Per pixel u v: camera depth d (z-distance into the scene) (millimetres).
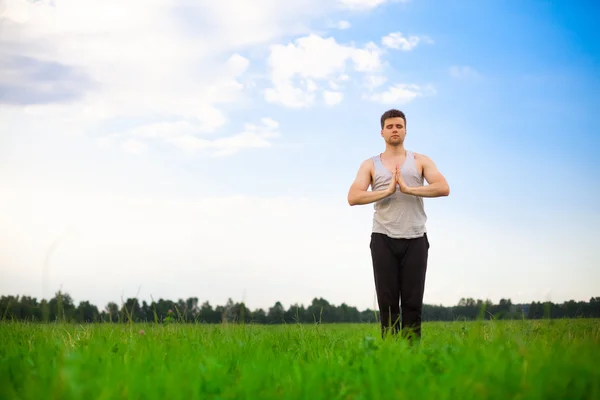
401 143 6535
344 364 4234
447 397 3180
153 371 4074
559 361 3857
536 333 5395
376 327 6824
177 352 4824
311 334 6359
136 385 3496
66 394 3260
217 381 3678
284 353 5117
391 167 6484
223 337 6148
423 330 6707
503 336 4719
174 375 3613
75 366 3646
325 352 5020
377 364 4062
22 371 4082
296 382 3664
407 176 6410
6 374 3947
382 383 3469
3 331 6059
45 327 6469
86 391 3354
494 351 4180
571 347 4469
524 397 3094
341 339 6219
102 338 5629
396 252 6312
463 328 6039
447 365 3982
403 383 3391
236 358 4738
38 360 4410
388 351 4449
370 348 4500
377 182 6504
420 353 4469
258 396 3367
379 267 6344
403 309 6359
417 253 6305
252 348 5312
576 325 5539
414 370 3832
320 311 6961
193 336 6016
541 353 4273
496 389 3264
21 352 4996
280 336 6246
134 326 6551
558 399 3186
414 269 6293
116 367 3984
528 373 3543
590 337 4898
